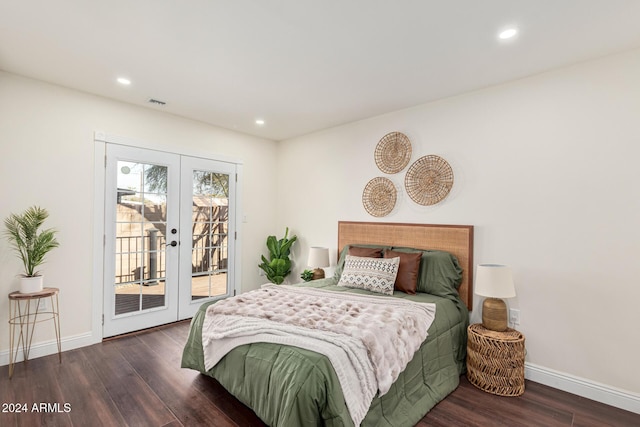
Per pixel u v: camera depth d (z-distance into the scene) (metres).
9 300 2.67
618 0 1.70
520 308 2.62
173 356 2.88
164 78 2.76
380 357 1.78
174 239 3.78
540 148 2.55
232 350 2.03
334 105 3.35
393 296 2.73
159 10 1.84
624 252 2.20
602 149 2.29
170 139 3.71
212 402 2.17
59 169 2.94
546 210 2.52
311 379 1.57
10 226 2.64
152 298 3.61
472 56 2.33
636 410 2.12
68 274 2.99
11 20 1.94
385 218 3.58
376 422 1.75
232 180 4.36
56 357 2.83
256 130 4.34
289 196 4.75
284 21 1.94
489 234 2.81
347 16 1.89
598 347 2.28
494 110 2.81
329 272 4.14
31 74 2.71
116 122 3.29
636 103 2.17
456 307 2.72
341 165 4.05
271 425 1.70
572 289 2.39
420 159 3.29
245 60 2.44
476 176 2.90
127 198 3.40
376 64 2.47
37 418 1.98
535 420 2.02
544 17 1.86
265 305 2.38
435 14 1.85
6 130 2.67
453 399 2.25
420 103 3.27
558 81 2.48
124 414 2.03
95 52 2.33
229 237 4.34
